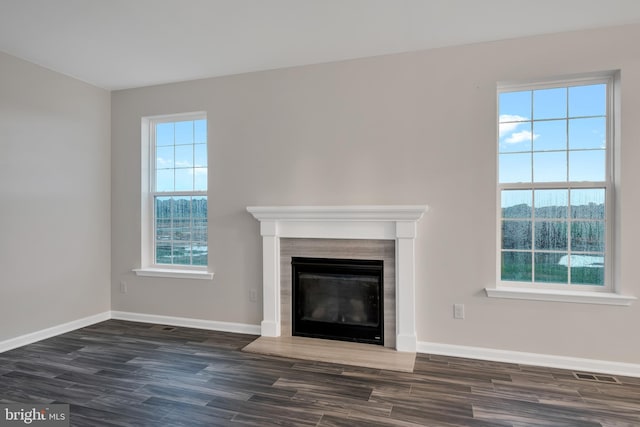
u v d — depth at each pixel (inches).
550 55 121.0
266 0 101.7
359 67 139.6
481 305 127.2
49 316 150.5
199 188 168.7
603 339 116.6
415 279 133.0
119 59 141.3
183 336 150.9
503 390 104.1
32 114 144.4
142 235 172.4
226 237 157.6
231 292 157.3
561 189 126.3
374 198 137.9
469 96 128.3
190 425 87.7
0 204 134.2
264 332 147.7
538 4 103.6
